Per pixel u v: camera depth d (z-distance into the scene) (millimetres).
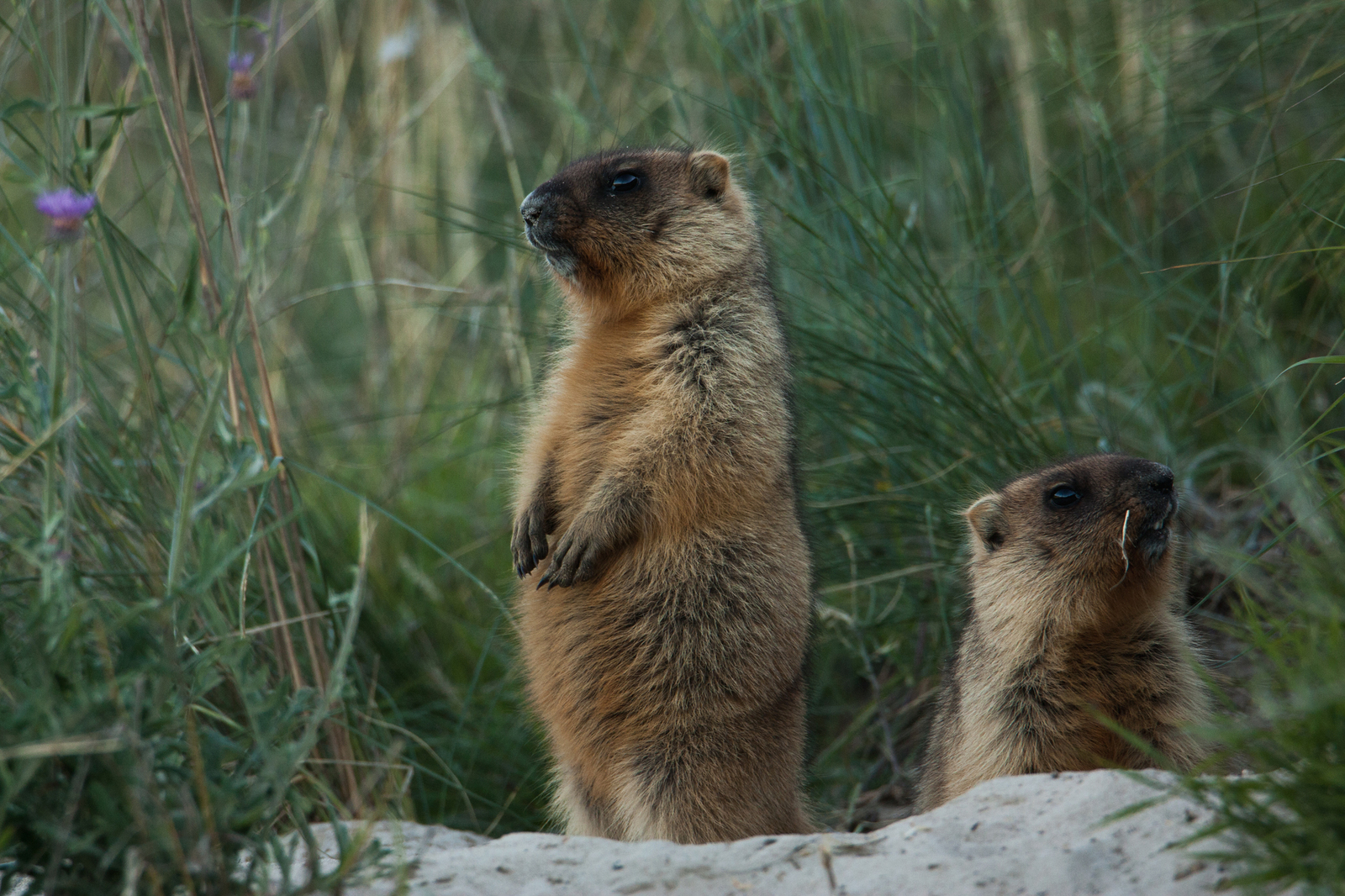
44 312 9086
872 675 11625
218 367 6512
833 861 6324
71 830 5414
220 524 8953
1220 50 13680
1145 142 13383
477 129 18016
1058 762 9078
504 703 11930
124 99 7730
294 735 8578
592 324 10453
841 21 13430
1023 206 14234
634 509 9203
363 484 14797
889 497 12055
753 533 9242
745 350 9523
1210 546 9992
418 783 10867
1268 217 12992
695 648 9078
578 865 6555
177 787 5645
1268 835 5359
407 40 15742
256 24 8625
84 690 5516
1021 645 9219
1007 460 11805
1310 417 11555
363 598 11539
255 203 8469
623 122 16547
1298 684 5797
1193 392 12391
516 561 9852
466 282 17609
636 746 9148
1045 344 12656
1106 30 14742
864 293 12430
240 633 7855
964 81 14508
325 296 19141
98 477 8789
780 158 14016
